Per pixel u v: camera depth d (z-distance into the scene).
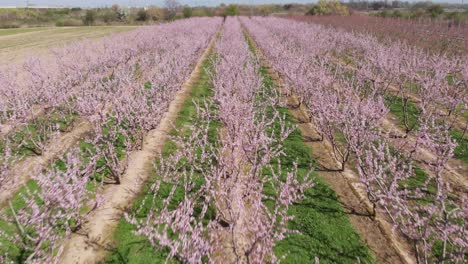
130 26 56.12
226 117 7.96
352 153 8.69
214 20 51.34
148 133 10.09
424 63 12.77
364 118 7.49
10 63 21.08
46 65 16.69
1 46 29.81
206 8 91.12
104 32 42.97
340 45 22.70
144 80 14.65
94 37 36.25
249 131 7.39
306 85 11.09
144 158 8.58
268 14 87.06
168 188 7.17
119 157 8.59
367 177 6.54
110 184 7.37
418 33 24.80
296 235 5.86
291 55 15.00
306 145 9.43
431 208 4.71
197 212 6.22
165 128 10.52
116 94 9.69
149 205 6.62
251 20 56.91
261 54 24.23
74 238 5.72
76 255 5.39
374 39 21.56
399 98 13.16
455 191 7.08
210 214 6.13
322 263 5.32
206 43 26.52
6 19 62.62
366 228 6.08
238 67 13.13
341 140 9.58
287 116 11.57
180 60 14.77
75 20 64.56
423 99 10.52
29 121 10.30
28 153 8.47
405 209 5.02
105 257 5.37
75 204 5.19
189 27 32.69
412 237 4.91
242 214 4.87
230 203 5.37
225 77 11.82
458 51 19.70
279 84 15.74
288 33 29.78
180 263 5.09
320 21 43.53
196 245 4.27
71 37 37.03
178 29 30.27
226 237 5.56
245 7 102.81
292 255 5.44
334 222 6.23
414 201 6.66
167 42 20.81
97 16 65.94
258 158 7.36
